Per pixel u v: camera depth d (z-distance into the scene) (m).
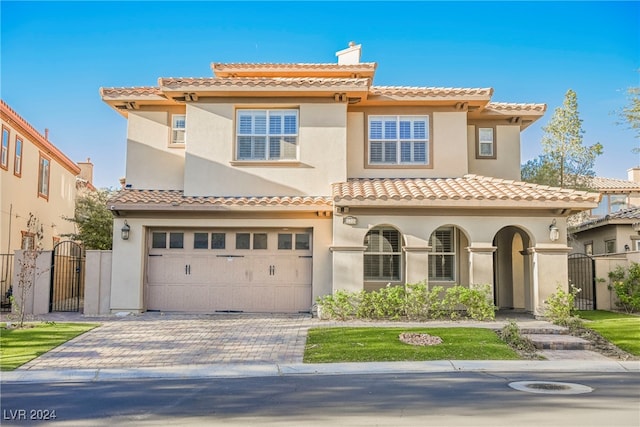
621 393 8.66
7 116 20.52
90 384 9.53
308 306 17.22
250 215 17.11
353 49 22.27
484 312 15.52
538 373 10.36
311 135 17.83
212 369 10.54
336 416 7.28
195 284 17.30
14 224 21.80
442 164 18.47
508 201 15.69
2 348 12.03
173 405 7.94
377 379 9.77
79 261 19.98
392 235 17.97
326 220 17.14
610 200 36.31
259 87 17.28
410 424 6.91
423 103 18.42
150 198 17.03
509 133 19.64
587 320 15.49
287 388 9.05
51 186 26.27
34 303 17.28
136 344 12.51
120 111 19.28
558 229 16.19
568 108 28.17
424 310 15.61
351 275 16.06
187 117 17.83
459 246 17.95
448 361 11.09
